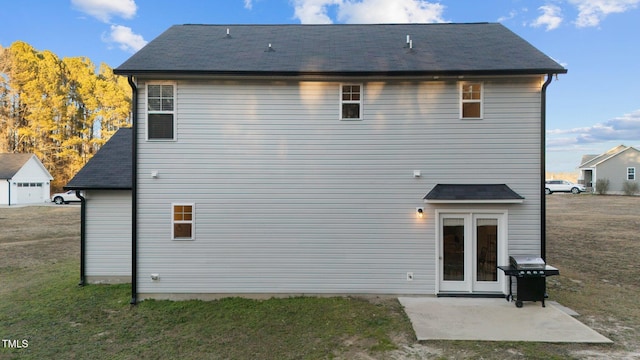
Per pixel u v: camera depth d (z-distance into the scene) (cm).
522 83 781
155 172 789
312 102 804
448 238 799
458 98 792
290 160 804
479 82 788
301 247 805
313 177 805
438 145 795
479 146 789
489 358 506
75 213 2370
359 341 571
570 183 3562
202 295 797
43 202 3278
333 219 804
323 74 760
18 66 3759
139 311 718
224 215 802
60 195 3092
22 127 3828
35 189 3281
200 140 796
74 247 1352
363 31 1070
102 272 902
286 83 802
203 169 797
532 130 780
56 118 3950
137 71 745
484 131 788
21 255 1220
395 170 800
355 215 802
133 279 782
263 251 802
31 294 815
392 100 801
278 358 520
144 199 792
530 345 544
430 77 773
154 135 792
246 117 802
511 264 746
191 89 795
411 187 798
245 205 802
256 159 802
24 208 2683
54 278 942
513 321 639
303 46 935
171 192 795
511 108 784
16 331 617
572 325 616
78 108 4175
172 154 793
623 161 3503
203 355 531
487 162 787
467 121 791
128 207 907
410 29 1078
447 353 524
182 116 793
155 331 621
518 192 781
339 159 803
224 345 564
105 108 4166
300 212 805
